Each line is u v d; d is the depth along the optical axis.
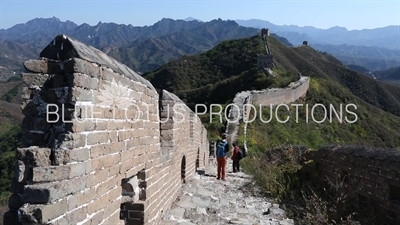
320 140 26.67
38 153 2.73
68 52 3.01
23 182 2.75
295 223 6.52
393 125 43.78
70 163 2.84
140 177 4.76
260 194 8.76
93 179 3.21
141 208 4.61
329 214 6.72
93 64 3.17
